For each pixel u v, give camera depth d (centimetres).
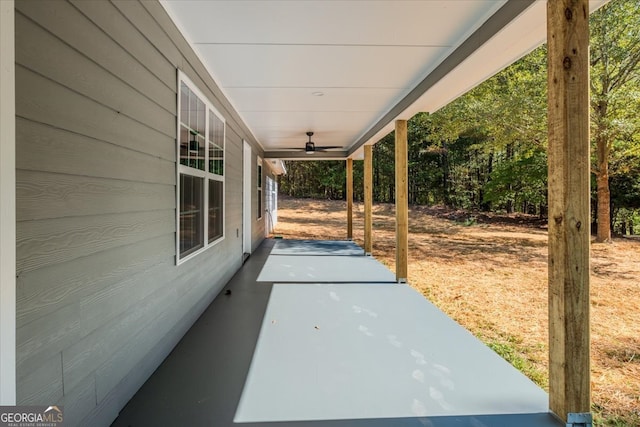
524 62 1035
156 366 238
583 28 179
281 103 490
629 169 990
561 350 182
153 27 224
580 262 180
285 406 197
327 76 381
